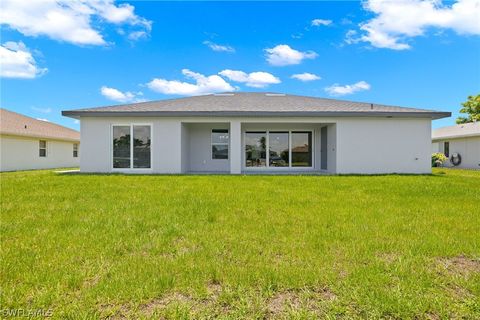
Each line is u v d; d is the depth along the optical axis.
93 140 11.52
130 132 11.56
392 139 11.64
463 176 10.87
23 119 19.00
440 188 7.34
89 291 2.08
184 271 2.42
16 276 2.29
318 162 13.80
